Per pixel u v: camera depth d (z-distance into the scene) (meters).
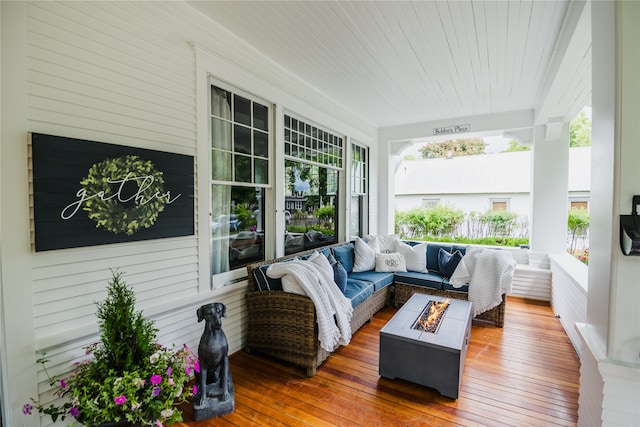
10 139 1.60
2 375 1.59
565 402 2.23
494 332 3.50
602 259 1.52
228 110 2.94
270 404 2.21
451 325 2.62
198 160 2.58
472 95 4.44
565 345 3.15
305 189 4.23
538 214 4.90
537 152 4.92
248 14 2.57
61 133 1.78
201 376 2.11
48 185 1.70
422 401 2.24
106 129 1.99
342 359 2.87
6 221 1.59
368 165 5.94
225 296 2.87
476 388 2.40
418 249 4.59
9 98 1.59
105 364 1.68
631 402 1.37
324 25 2.72
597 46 1.60
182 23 2.44
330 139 4.70
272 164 3.47
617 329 1.39
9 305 1.60
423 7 2.45
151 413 1.66
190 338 2.55
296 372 2.63
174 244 2.41
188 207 2.46
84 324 1.89
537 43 2.97
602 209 1.53
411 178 10.39
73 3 1.84
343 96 4.50
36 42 1.69
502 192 8.53
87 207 1.86
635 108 1.34
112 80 2.02
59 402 1.80
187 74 2.48
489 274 3.70
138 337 1.76
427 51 3.16
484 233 7.60
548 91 3.55
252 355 2.94
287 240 3.87
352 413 2.11
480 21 2.62
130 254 2.13
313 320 2.56
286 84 3.62
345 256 4.37
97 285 1.95
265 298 2.82
